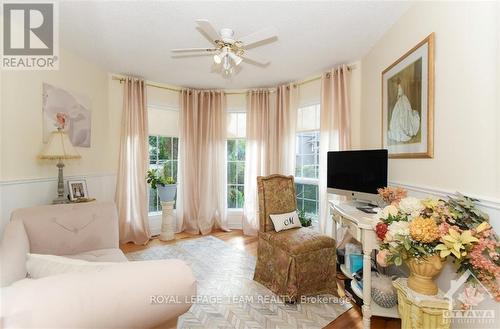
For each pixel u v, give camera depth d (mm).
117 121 3500
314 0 1866
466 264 1167
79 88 2908
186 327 1756
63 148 2266
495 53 1204
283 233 2371
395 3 1907
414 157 1878
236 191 4375
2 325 534
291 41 2510
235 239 3693
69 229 1780
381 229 1385
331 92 3109
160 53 2811
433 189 1645
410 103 1921
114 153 3488
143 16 2080
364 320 1673
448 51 1524
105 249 1895
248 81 3779
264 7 1952
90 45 2611
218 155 4133
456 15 1456
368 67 2750
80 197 2600
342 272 2246
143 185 3557
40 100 2418
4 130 2096
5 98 2104
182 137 4000
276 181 2672
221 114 4141
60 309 585
